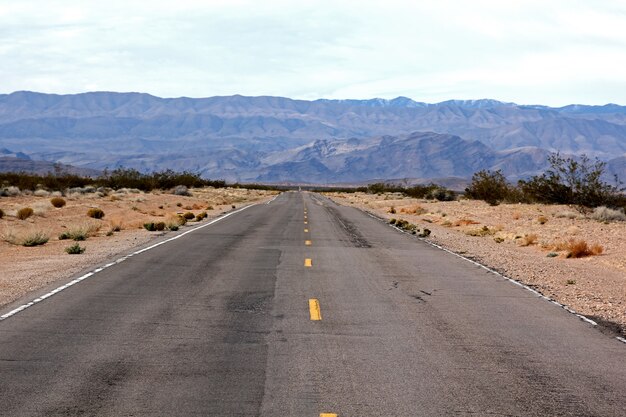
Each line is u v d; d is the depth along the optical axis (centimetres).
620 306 1166
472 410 612
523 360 787
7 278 1305
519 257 1914
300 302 1115
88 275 1347
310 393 649
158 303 1079
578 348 853
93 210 3111
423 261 1734
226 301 1109
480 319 1015
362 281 1361
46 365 725
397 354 799
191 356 771
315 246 2059
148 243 2017
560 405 631
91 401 616
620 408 627
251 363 748
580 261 1886
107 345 812
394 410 607
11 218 2677
